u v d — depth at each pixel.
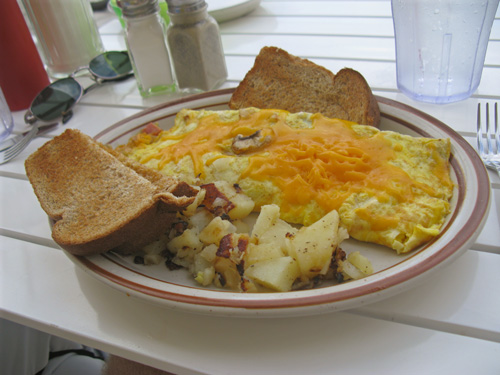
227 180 0.32
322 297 0.23
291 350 0.23
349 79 0.35
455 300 0.24
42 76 0.49
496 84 0.41
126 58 0.51
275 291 0.26
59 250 0.31
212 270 0.27
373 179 0.29
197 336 0.24
